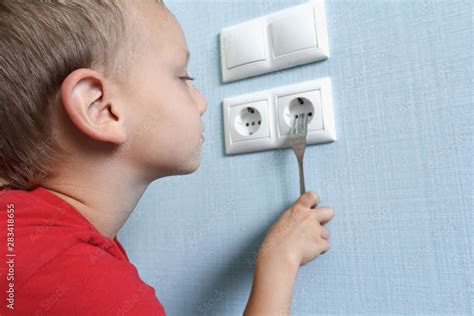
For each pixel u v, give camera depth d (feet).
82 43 1.17
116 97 1.21
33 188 1.27
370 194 1.38
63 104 1.15
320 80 1.47
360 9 1.42
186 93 1.37
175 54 1.33
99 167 1.26
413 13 1.33
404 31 1.34
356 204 1.41
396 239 1.34
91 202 1.27
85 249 1.06
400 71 1.34
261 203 1.63
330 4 1.48
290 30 1.53
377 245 1.37
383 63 1.37
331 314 1.44
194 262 1.81
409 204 1.32
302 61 1.51
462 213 1.24
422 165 1.30
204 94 1.81
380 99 1.37
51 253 1.02
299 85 1.51
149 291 1.07
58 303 0.96
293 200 1.55
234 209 1.70
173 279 1.86
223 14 1.78
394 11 1.36
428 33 1.30
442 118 1.27
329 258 1.46
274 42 1.57
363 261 1.39
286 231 1.35
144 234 1.97
